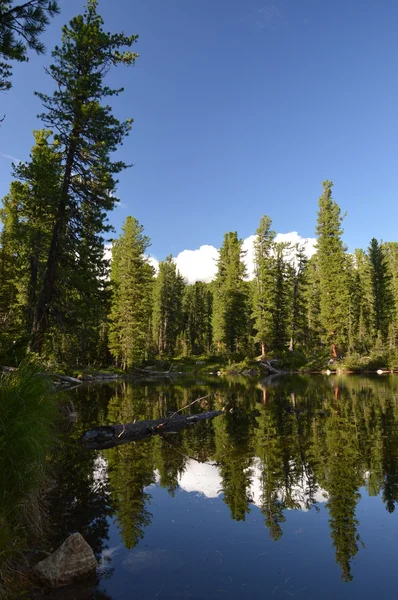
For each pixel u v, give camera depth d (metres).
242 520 6.11
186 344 66.06
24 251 21.23
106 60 18.09
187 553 5.10
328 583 4.38
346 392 23.53
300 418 15.09
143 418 15.48
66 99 16.86
